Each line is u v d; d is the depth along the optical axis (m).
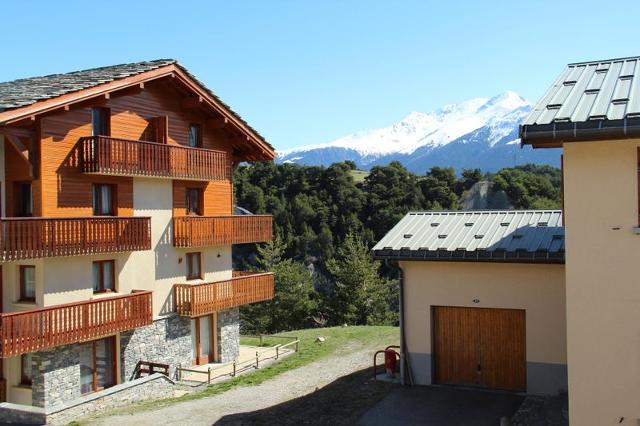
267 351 27.33
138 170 20.42
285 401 17.72
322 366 22.58
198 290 23.22
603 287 10.12
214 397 19.33
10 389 18.98
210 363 25.25
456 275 17.03
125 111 21.17
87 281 19.70
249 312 49.31
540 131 9.91
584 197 10.21
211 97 24.00
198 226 23.45
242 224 25.73
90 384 19.98
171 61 22.11
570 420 10.34
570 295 10.32
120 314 19.83
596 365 10.19
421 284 17.45
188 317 23.94
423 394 16.64
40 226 17.36
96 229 19.02
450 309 17.39
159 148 21.33
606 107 10.22
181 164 22.31
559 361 15.99
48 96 17.33
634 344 9.98
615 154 10.03
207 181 24.84
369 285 50.00
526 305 16.33
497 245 16.42
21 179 18.34
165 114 22.98
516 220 18.16
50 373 18.20
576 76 12.94
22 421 17.41
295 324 50.53
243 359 25.86
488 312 16.97
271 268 51.41
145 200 21.98
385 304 51.22
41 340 17.30
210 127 25.08
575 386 10.30
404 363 17.67
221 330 25.47
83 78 20.61
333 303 50.50
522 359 16.59
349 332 29.88
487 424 14.11
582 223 10.23
